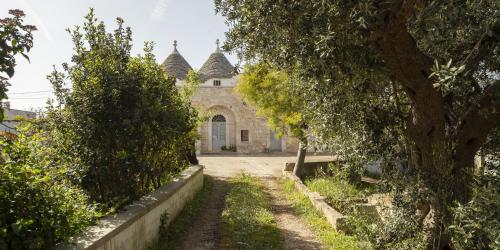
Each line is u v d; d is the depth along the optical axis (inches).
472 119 199.0
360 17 142.8
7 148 163.2
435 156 193.3
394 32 158.2
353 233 278.5
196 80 651.5
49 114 255.3
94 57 270.4
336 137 274.5
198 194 459.2
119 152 249.1
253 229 303.4
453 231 175.9
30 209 151.3
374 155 241.6
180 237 289.4
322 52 160.1
